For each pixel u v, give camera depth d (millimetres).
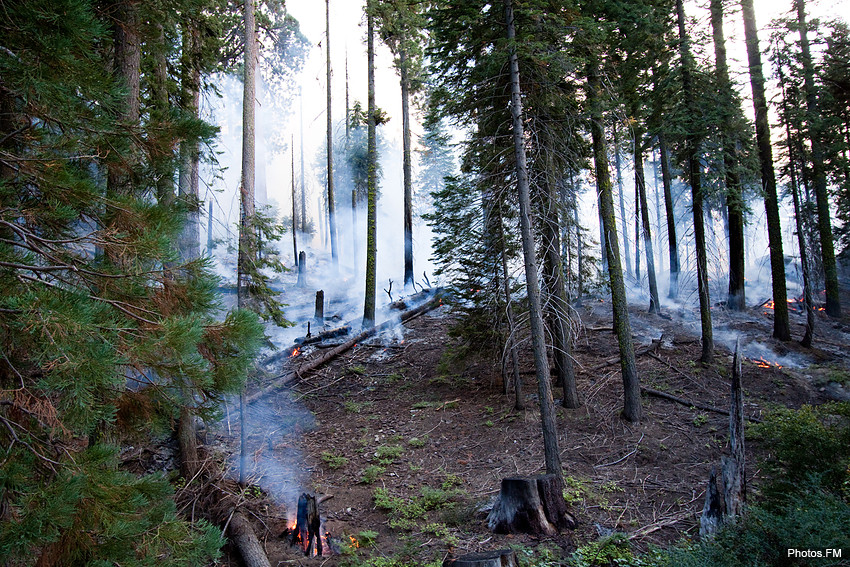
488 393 13797
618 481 9391
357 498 9273
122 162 4504
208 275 4465
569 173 11047
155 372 3945
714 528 6895
